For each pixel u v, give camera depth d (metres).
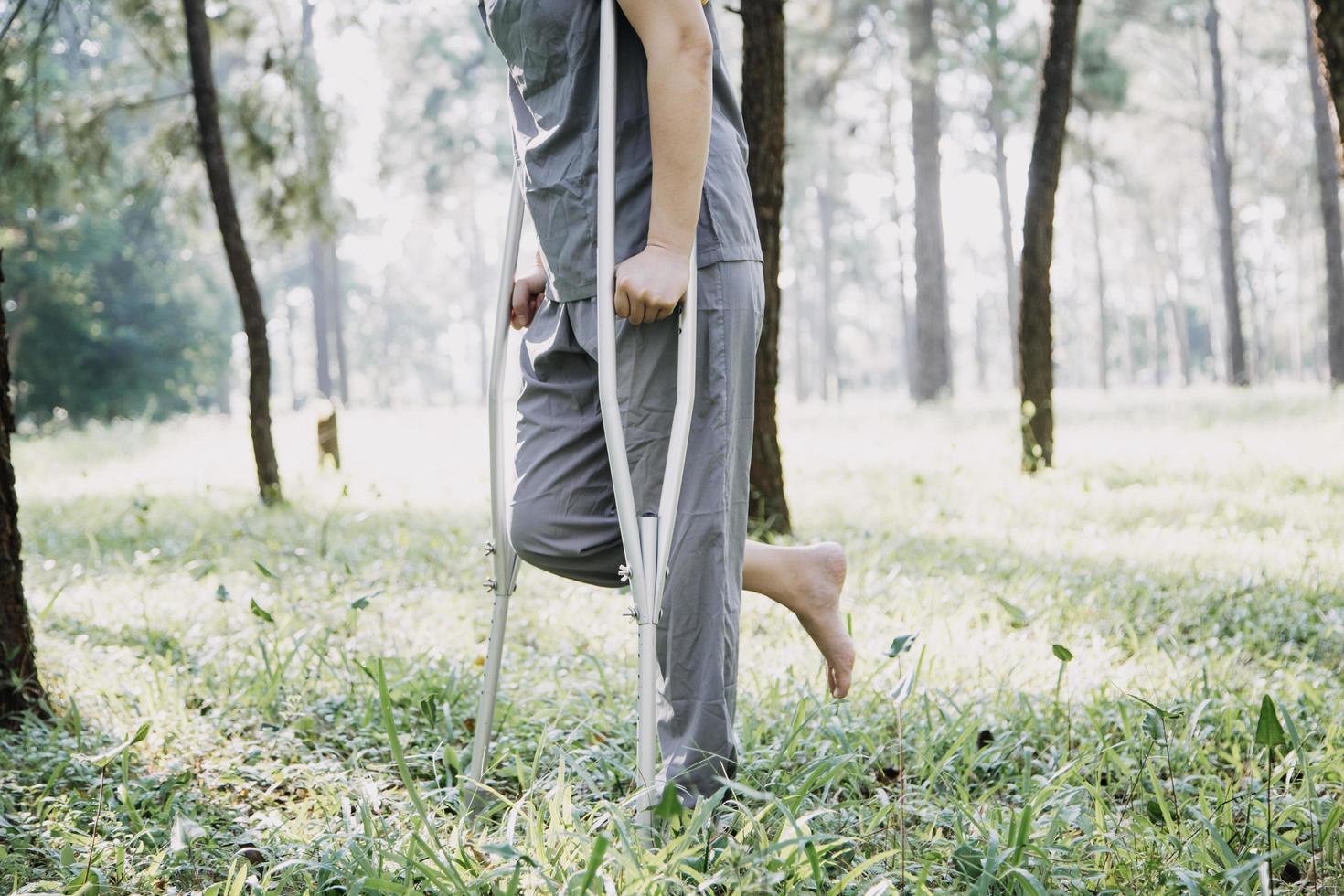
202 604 4.11
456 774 2.40
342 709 2.87
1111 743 2.57
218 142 7.69
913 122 21.72
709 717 1.95
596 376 1.98
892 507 6.59
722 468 1.93
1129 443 10.27
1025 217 8.37
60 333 24.58
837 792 2.24
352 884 1.73
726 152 1.99
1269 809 1.90
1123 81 20.06
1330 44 4.05
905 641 1.84
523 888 1.72
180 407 27.91
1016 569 4.73
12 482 2.84
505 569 2.12
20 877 1.88
